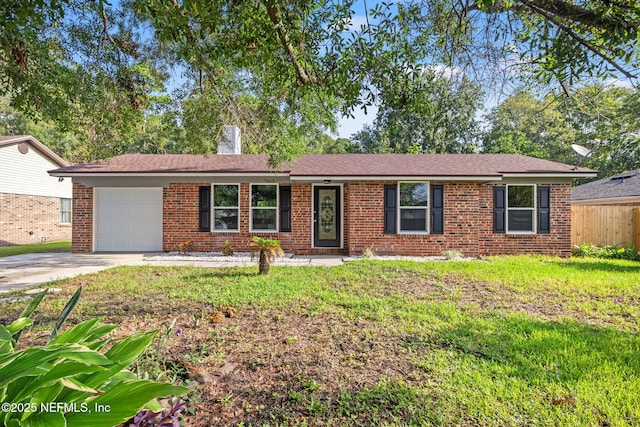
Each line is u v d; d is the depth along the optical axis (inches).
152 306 212.2
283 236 489.4
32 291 260.7
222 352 147.0
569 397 113.2
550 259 431.2
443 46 190.2
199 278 298.8
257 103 331.0
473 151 1153.4
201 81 279.6
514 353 146.6
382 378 126.0
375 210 465.4
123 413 61.4
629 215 523.2
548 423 100.5
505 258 433.4
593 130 373.7
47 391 62.4
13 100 263.6
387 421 102.0
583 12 141.1
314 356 144.5
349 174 450.0
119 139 325.7
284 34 157.1
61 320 95.2
